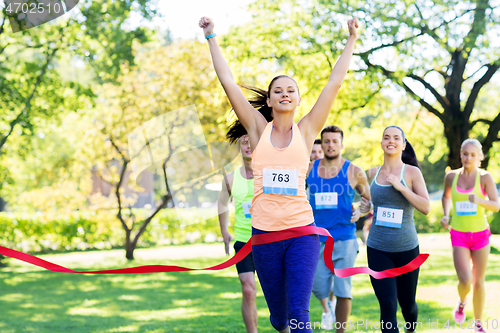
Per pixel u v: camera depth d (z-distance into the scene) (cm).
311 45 1065
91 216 1356
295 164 256
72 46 1007
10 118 1068
